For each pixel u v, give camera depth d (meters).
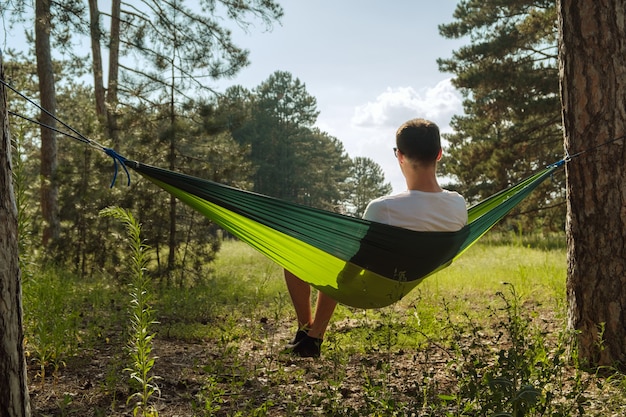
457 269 12.12
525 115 21.14
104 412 3.49
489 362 4.78
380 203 3.94
